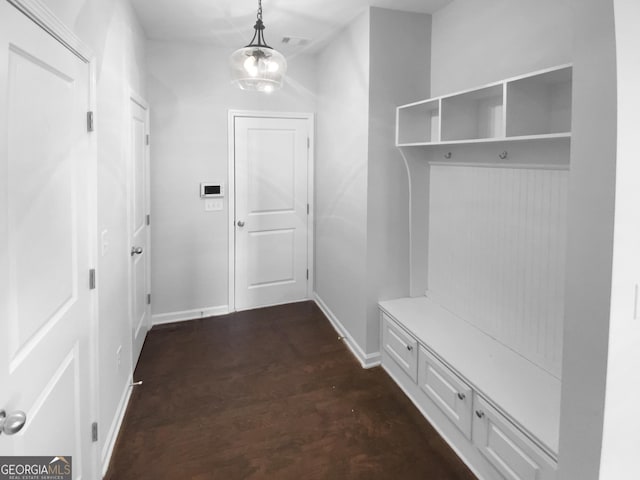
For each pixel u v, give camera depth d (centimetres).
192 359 306
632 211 118
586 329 125
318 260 415
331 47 347
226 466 198
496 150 226
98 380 178
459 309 269
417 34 284
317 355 314
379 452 208
